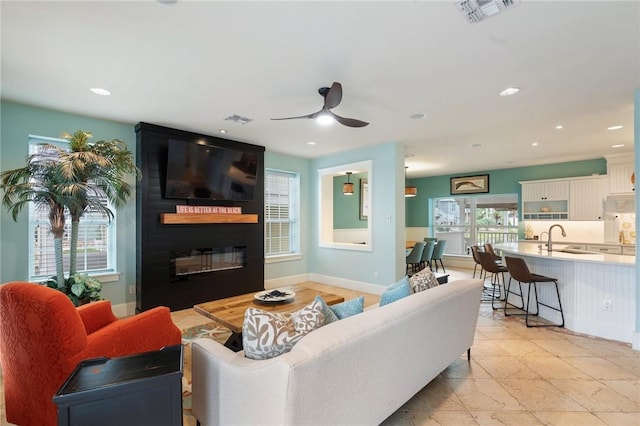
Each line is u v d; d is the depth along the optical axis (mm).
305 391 1285
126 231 4090
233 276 5020
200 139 4547
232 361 1549
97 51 2328
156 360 1537
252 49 2305
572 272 3662
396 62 2500
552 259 3877
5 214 3326
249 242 5258
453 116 3789
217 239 4828
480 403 2221
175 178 4254
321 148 5516
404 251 5227
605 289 3414
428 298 2090
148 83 2879
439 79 2801
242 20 1962
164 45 2250
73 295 3148
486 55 2393
